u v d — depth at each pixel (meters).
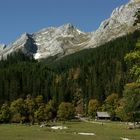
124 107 116.19
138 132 113.56
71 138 87.44
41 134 101.12
